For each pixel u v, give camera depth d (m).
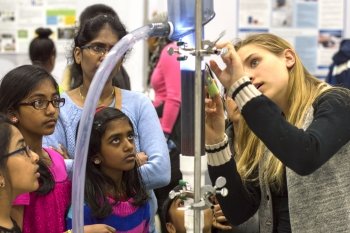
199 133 1.26
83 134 1.25
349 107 1.44
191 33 1.29
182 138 1.32
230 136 1.98
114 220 1.84
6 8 4.37
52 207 1.76
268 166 1.67
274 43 1.60
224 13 4.08
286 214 1.66
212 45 1.26
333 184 1.50
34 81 1.76
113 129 1.86
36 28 4.36
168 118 3.32
